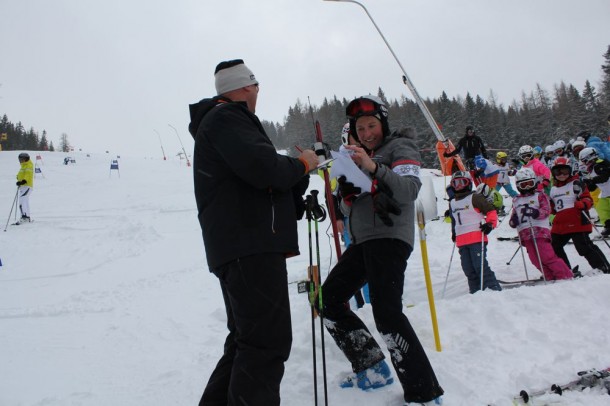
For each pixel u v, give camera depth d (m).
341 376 2.95
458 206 5.37
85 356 4.12
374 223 2.64
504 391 2.53
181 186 20.48
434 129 8.59
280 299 2.14
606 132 53.78
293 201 2.39
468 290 5.48
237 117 2.13
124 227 11.16
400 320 2.52
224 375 2.37
